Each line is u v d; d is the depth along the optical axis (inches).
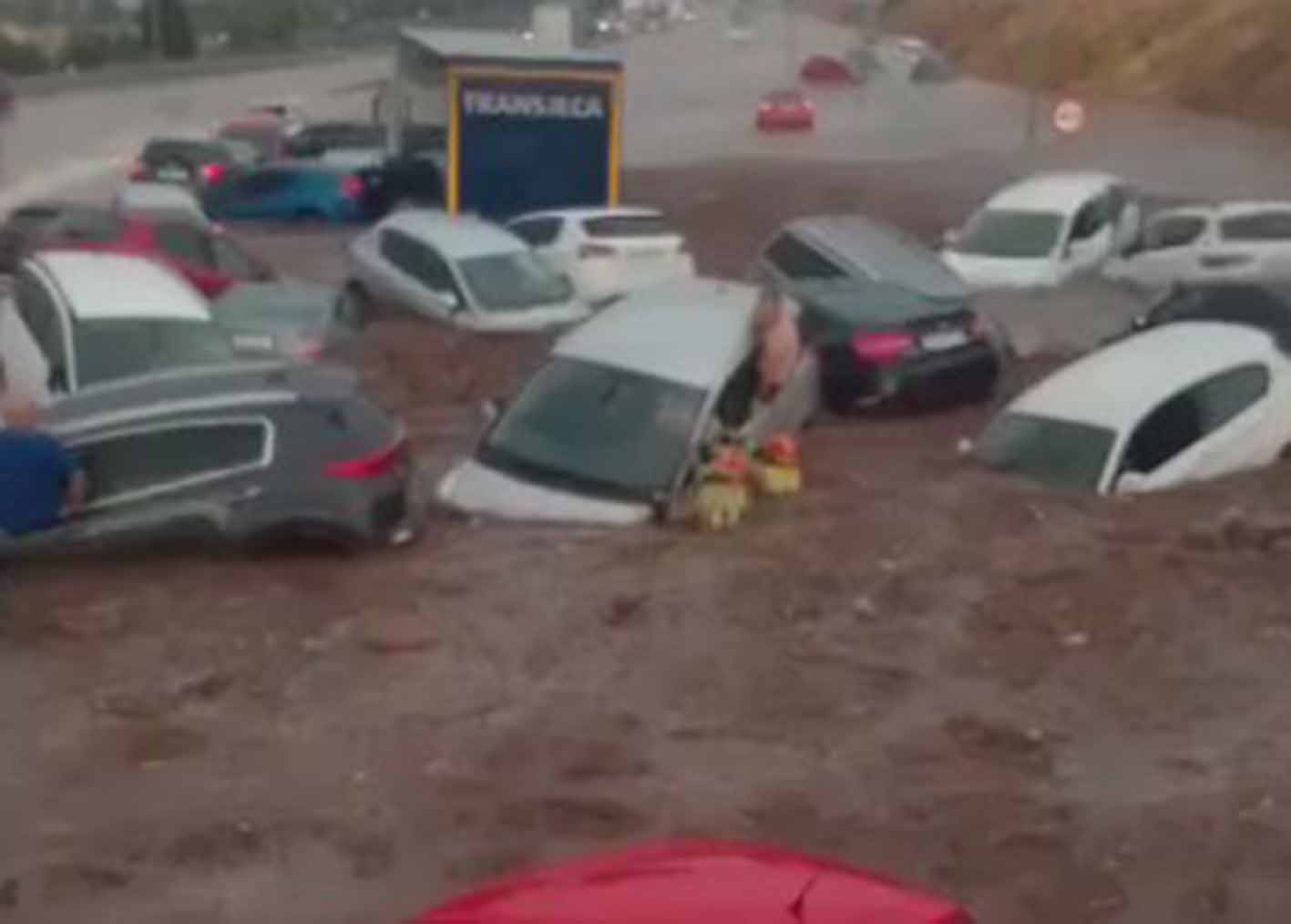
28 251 1064.8
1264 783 411.8
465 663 485.7
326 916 346.9
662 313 689.6
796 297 865.5
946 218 1616.6
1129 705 461.4
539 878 243.9
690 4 6161.4
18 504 555.8
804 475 691.4
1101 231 1109.1
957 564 569.6
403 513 591.2
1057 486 661.9
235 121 2272.4
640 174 1918.1
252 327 932.6
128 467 567.2
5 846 377.1
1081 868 368.8
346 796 402.6
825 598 538.9
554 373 666.8
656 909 225.0
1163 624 516.7
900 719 450.9
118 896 354.6
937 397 836.6
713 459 625.6
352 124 2090.3
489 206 1396.4
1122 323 997.8
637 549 585.0
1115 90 2888.8
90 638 502.0
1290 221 1067.9
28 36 3641.7
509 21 5246.1
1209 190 1824.6
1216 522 608.4
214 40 4227.4
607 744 432.5
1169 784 412.5
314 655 491.5
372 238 1086.4
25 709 452.4
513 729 442.0
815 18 5423.2
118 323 732.0
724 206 1669.5
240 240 1520.7
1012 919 347.3
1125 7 3075.8
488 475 637.9
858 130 2507.4
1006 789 408.5
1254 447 681.6
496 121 1386.6
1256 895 357.4
